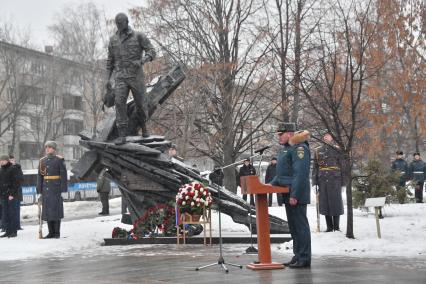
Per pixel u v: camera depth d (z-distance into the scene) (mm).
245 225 14594
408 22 16688
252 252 11133
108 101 15344
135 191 14766
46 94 57688
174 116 26859
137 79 14758
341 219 15867
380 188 17516
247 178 8625
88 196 47219
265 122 30703
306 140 8758
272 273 8164
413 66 17438
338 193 13258
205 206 12898
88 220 19312
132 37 14727
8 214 15258
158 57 26609
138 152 14539
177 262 9969
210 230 13000
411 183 19609
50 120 57500
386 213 17250
